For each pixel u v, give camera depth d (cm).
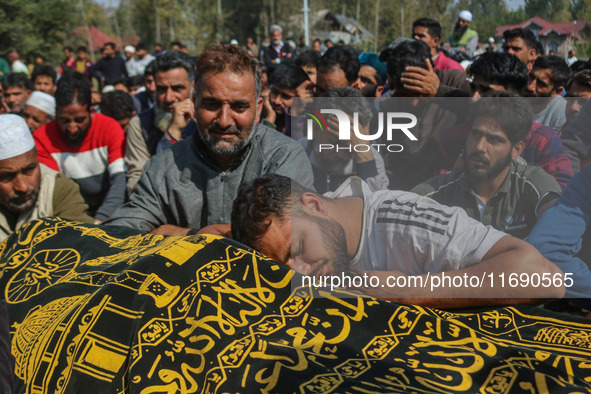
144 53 1850
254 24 4678
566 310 226
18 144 296
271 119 455
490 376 158
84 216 328
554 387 152
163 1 4941
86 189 450
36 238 253
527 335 181
